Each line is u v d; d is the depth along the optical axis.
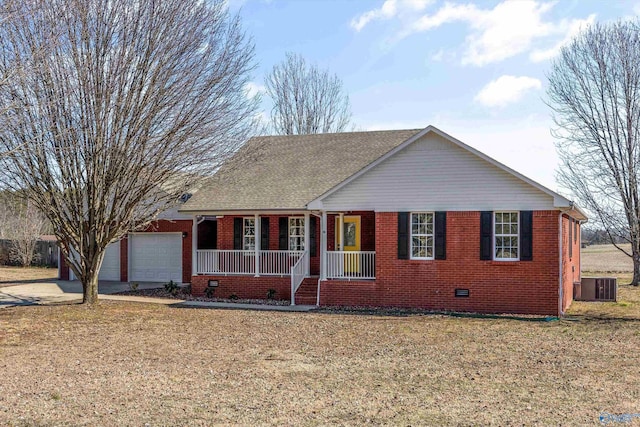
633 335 14.55
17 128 16.38
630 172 26.34
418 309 19.20
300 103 46.62
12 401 8.66
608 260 48.12
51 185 17.83
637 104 26.61
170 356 11.98
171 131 18.28
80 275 19.41
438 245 19.12
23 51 15.91
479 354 12.24
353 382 9.92
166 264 27.38
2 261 41.38
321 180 22.78
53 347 12.85
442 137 19.00
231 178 23.67
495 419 7.96
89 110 17.36
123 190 18.50
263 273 22.31
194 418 7.98
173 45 18.16
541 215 18.16
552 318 17.33
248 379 10.09
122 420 7.88
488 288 18.61
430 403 8.72
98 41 17.17
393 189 19.55
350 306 19.91
